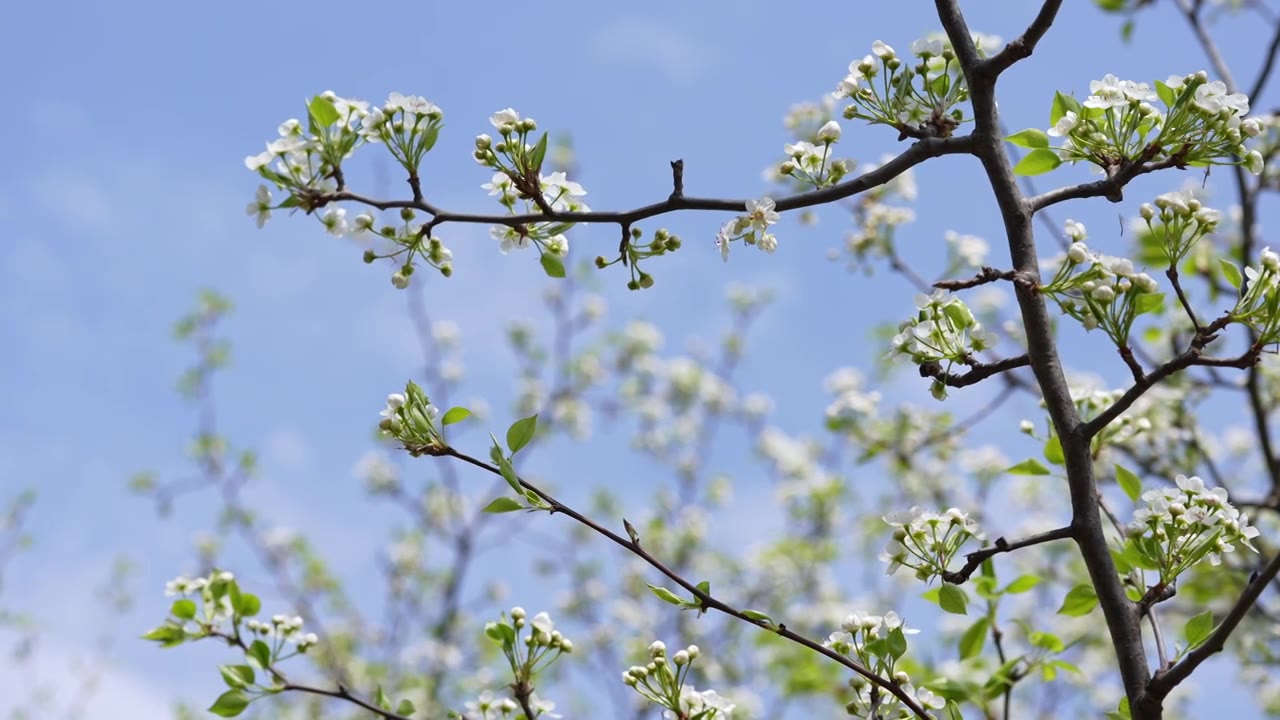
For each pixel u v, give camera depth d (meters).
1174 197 2.90
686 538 12.95
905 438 8.70
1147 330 6.52
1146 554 2.95
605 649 12.21
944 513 2.96
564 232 3.34
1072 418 2.90
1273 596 7.79
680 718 3.17
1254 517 6.11
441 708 11.62
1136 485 3.73
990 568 4.31
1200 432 6.91
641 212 3.13
